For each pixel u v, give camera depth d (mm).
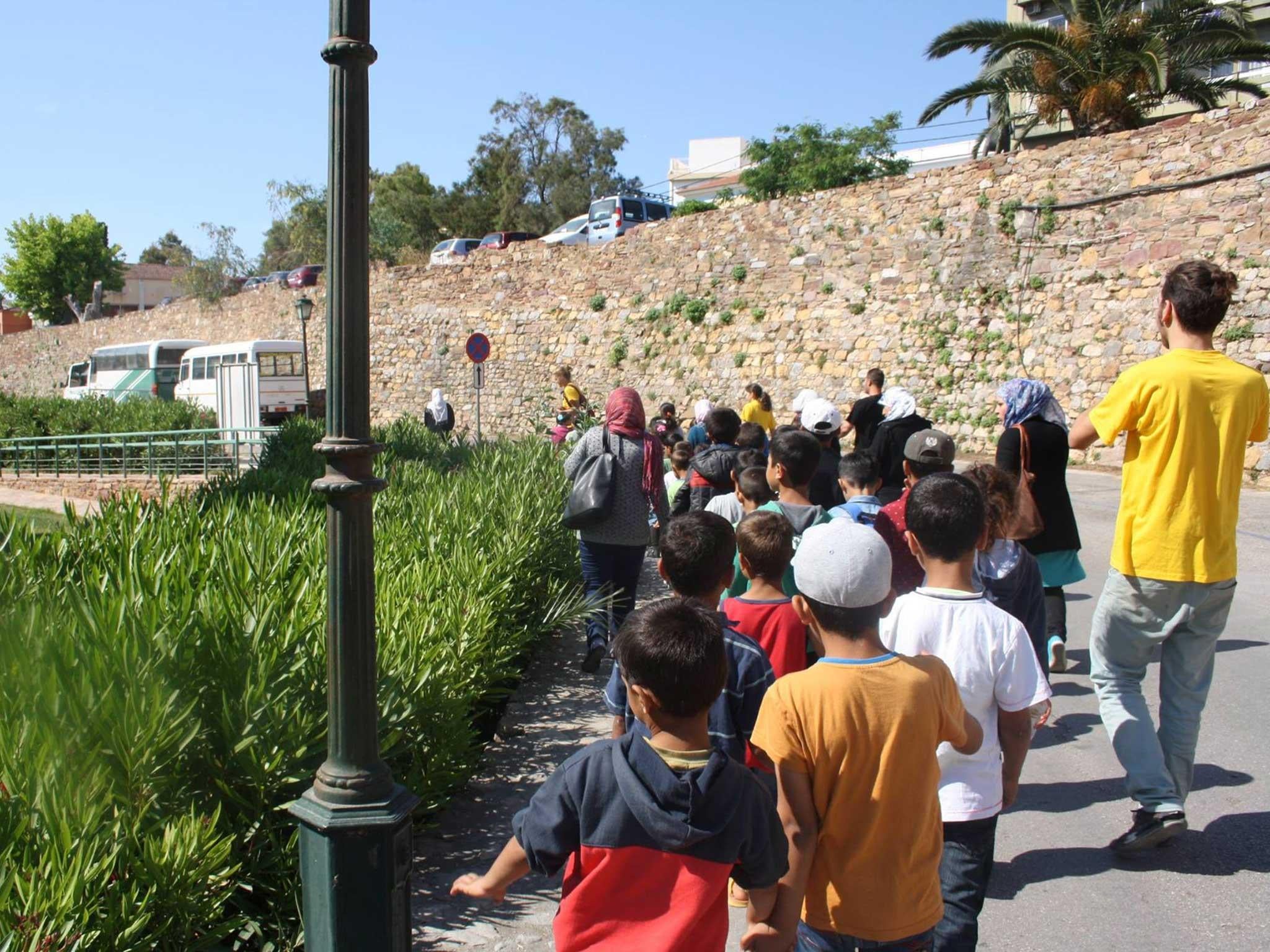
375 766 2623
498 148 62281
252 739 3285
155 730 3061
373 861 2549
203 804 3287
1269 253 16406
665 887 2086
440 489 7988
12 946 2303
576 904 2119
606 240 32875
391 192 61062
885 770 2398
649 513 6711
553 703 6223
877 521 4223
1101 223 18391
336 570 2578
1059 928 3580
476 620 5121
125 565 4543
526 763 5230
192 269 45969
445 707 4289
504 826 4484
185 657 3523
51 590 4305
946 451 4527
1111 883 3875
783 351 22500
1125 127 20422
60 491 23328
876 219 21219
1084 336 18453
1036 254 19141
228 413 27203
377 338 30219
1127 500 3904
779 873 2244
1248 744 5203
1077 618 8062
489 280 28031
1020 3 29891
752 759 2998
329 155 2531
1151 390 3787
